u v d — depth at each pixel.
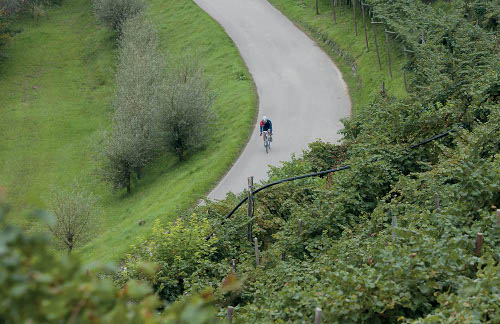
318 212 26.20
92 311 3.74
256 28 84.06
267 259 23.84
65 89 88.88
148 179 59.25
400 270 14.24
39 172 67.88
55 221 3.45
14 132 77.25
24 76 93.12
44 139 75.25
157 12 100.19
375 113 35.66
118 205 56.53
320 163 37.25
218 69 75.12
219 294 19.17
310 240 24.81
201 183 47.03
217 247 26.80
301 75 69.00
